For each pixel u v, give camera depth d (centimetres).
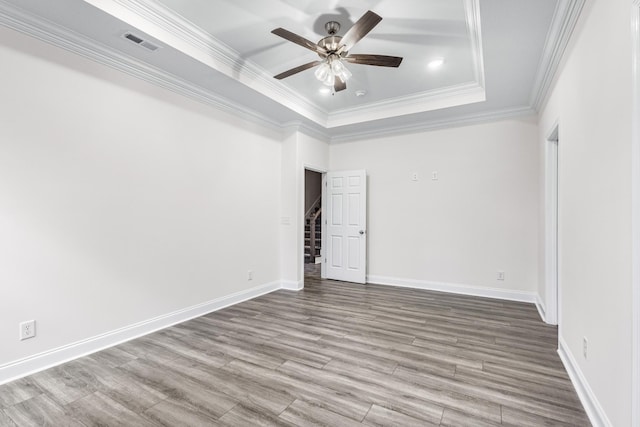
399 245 492
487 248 429
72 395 196
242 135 411
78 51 247
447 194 456
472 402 189
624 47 136
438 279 462
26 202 221
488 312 361
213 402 189
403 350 261
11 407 184
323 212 554
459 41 292
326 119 496
